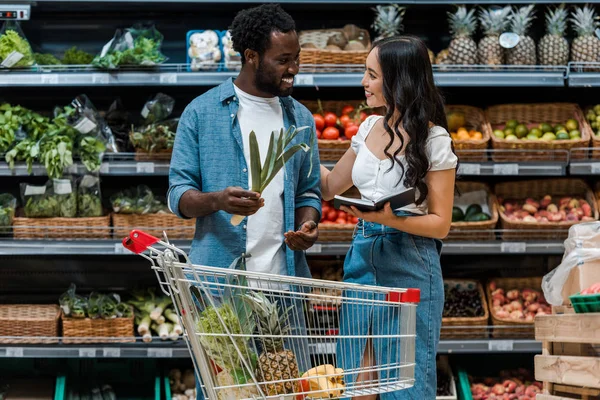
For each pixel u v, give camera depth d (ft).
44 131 17.22
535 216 18.03
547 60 17.52
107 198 18.75
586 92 19.11
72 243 16.71
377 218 10.10
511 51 17.54
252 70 11.07
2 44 16.71
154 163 16.94
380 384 9.26
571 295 11.14
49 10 18.47
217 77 16.69
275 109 11.34
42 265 18.60
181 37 18.86
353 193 17.98
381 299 10.37
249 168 11.12
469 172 17.01
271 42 10.75
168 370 17.99
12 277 18.53
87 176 17.17
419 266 10.43
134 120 18.80
